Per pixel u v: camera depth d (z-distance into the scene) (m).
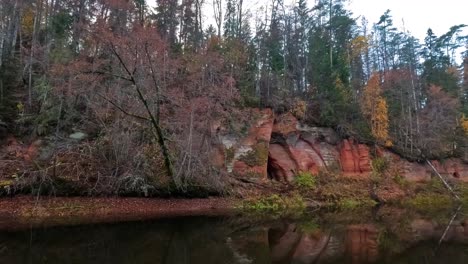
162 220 17.05
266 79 32.84
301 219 20.02
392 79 45.88
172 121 21.67
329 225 18.06
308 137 32.47
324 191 28.67
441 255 11.50
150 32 19.09
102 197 19.23
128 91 20.23
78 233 13.21
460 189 36.34
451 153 41.53
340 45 46.94
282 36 38.34
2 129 20.55
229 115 26.52
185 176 20.03
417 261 10.63
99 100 20.44
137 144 20.53
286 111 31.88
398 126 41.22
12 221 15.06
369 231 16.38
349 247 12.59
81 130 21.33
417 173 37.34
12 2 25.62
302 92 37.03
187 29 34.62
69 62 21.27
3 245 11.01
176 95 21.64
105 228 14.34
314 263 10.20
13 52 25.17
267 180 27.86
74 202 18.16
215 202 22.75
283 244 12.89
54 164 17.94
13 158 19.17
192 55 27.12
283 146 31.25
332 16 47.69
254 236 14.24
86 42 23.52
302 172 29.94
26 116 21.11
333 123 34.22
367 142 35.84
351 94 39.62
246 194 24.89
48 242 11.64
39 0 27.67
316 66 38.28
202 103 22.39
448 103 45.06
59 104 21.34
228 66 29.81
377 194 31.17
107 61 20.70
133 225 15.29
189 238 13.20
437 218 22.25
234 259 10.30
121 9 24.80
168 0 32.25
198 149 21.69
